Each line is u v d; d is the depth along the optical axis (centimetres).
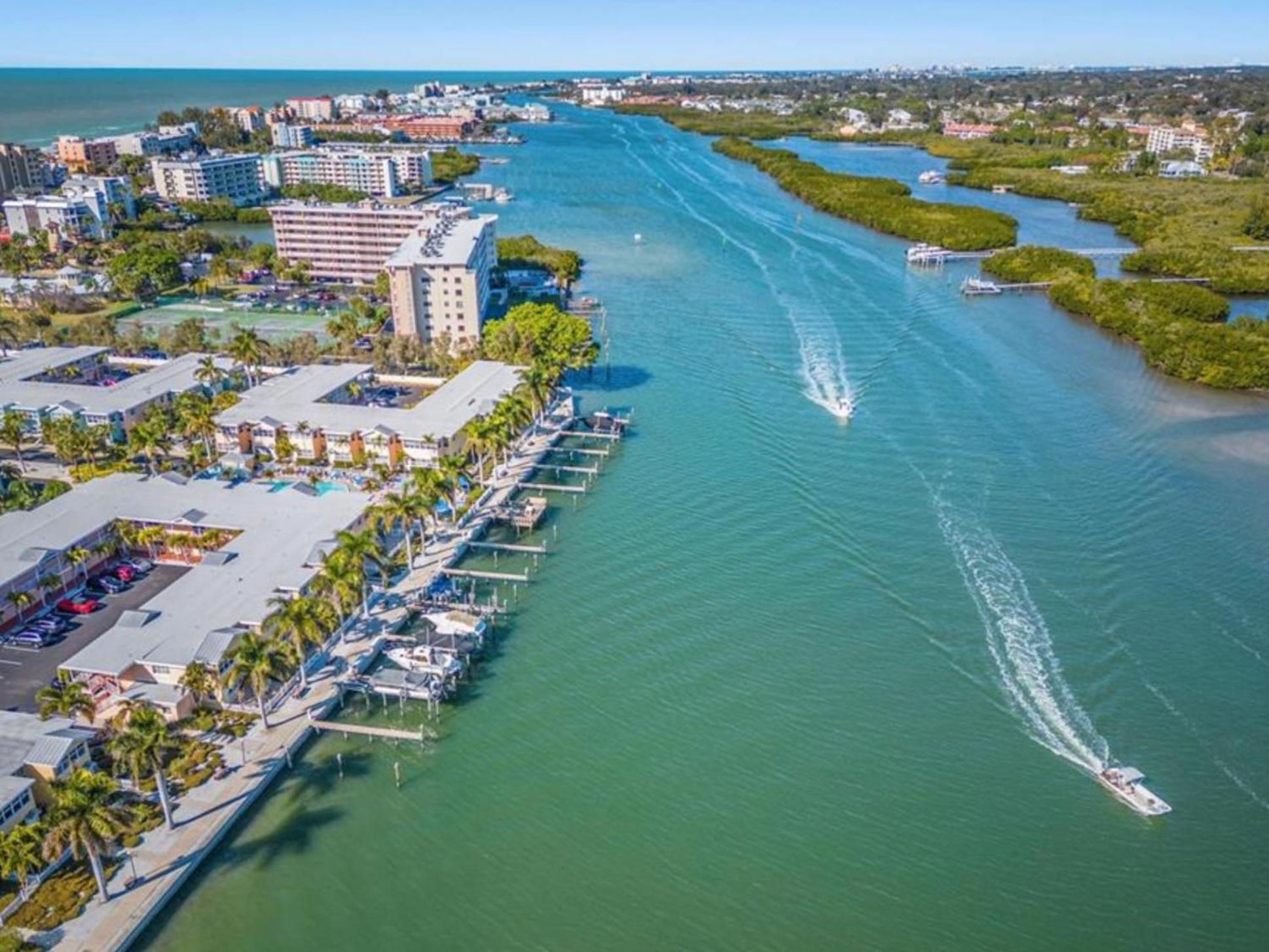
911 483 14825
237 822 8381
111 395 16412
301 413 15662
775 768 9119
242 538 11881
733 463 15550
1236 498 14362
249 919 7488
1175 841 8325
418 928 7450
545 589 12019
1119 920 7588
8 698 9519
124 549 12350
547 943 7338
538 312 19950
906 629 11200
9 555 11212
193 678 9250
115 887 7531
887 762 9200
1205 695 10106
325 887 7794
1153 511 13962
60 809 7175
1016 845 8269
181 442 15775
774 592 11944
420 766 9119
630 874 7962
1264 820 8544
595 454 15775
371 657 10569
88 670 9394
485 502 13988
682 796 8775
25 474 14675
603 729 9612
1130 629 11188
